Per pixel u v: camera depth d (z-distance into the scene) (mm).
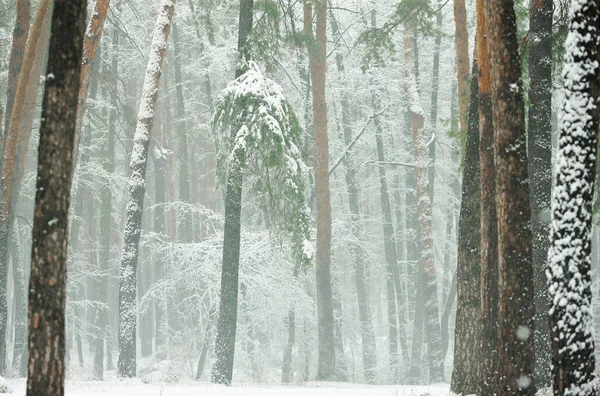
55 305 7133
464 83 23109
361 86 38125
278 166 19500
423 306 34406
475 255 13789
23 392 14688
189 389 16219
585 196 8180
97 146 37844
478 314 13648
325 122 28328
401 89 38781
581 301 8070
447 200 40344
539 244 14383
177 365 29094
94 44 19906
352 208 37781
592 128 8242
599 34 8273
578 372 7996
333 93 37000
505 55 10031
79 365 38594
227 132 20531
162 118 44531
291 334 31641
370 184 43094
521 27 19188
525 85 15344
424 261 31594
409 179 39625
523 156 10031
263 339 34812
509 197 9992
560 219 8203
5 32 27484
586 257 8133
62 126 7305
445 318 35344
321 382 24531
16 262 26844
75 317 34031
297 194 20641
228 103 19625
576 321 8039
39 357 7051
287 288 30453
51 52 7352
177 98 39250
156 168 38750
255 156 19828
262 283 29719
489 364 12297
